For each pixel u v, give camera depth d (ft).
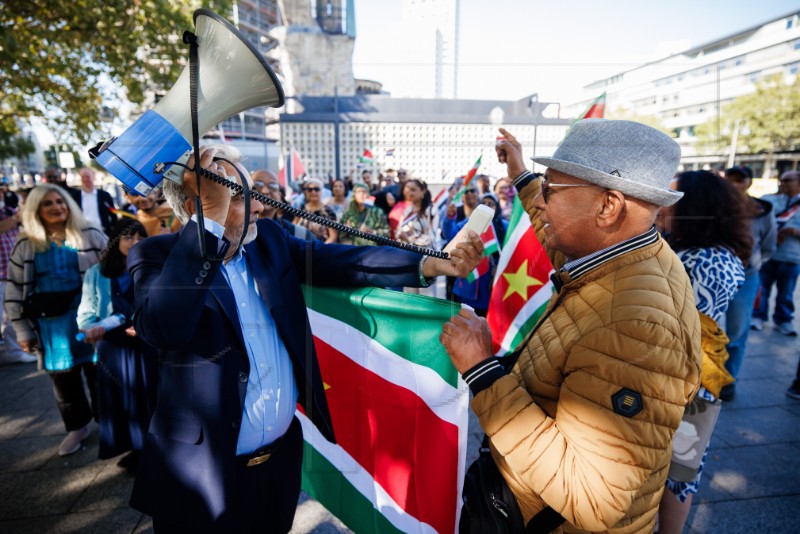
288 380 4.11
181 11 21.89
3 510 7.07
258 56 2.81
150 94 22.35
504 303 8.59
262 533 4.34
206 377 3.54
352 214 13.23
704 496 7.15
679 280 2.93
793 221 13.91
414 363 4.54
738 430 9.00
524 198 4.84
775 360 12.53
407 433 4.72
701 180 5.22
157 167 2.93
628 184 2.72
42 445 8.86
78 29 20.94
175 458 3.62
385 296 4.51
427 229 12.05
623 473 2.52
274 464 4.32
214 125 3.09
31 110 23.12
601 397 2.58
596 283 2.98
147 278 3.47
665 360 2.55
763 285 15.06
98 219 18.70
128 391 7.45
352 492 5.33
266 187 10.73
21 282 7.89
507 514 3.41
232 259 3.84
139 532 6.64
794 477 7.58
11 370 12.51
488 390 3.04
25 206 7.80
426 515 4.71
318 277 4.55
